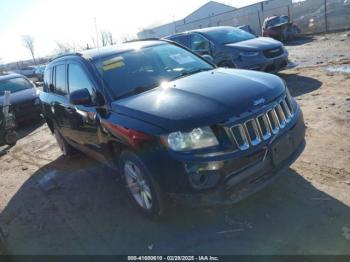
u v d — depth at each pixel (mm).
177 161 2992
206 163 2934
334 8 20062
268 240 3068
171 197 3164
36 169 6121
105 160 4324
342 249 2801
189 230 3414
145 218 3734
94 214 4082
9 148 8016
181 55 4812
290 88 8172
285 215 3352
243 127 3041
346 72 8812
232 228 3322
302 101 6879
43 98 6188
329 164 4145
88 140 4574
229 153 2963
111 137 3686
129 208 4039
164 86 3879
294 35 19734
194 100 3273
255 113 3131
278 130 3293
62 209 4375
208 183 2982
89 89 4227
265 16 27297
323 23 20391
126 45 4863
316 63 10898
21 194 5113
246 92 3303
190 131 2975
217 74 4059
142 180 3480
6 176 6059
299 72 9898
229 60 9023
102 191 4645
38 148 7539
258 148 3092
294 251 2879
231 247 3074
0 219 4438
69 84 4910
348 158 4211
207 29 10062
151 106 3371
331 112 5898
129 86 4012
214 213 3592
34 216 4344
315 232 3045
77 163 5969
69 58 4922
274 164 3229
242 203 3656
